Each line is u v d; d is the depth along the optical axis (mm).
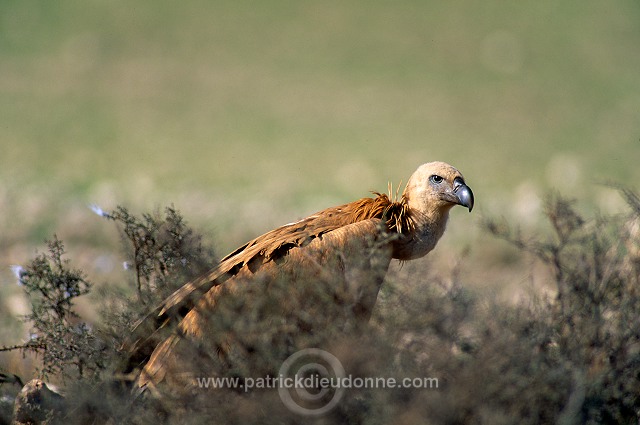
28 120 69750
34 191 42938
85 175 53250
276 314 13039
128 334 13672
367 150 64750
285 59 89812
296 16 99938
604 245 14766
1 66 83125
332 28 96938
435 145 66938
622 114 77375
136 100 77438
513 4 102938
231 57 89438
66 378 13867
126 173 54688
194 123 72000
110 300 16266
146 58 87688
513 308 13250
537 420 11359
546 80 85188
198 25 96125
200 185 51031
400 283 12406
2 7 95938
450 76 86062
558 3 103125
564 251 14992
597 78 86000
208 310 13281
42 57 86125
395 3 103562
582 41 93875
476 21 98688
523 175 57375
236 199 43844
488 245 27531
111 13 96438
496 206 40781
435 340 11352
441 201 16031
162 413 12359
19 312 18812
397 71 86875
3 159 57062
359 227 14727
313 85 83375
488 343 11312
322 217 15719
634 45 93688
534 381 11344
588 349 12844
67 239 30625
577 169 57656
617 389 12602
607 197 43312
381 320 11789
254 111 76188
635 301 13523
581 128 73312
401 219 16141
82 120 71000
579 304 13570
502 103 79312
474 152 65188
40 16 94688
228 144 65875
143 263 14422
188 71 85562
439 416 10562
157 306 13867
